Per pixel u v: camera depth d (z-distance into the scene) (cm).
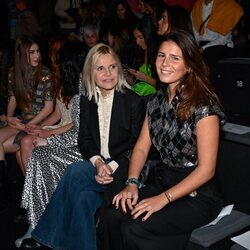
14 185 348
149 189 214
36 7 597
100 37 388
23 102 324
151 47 305
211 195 206
